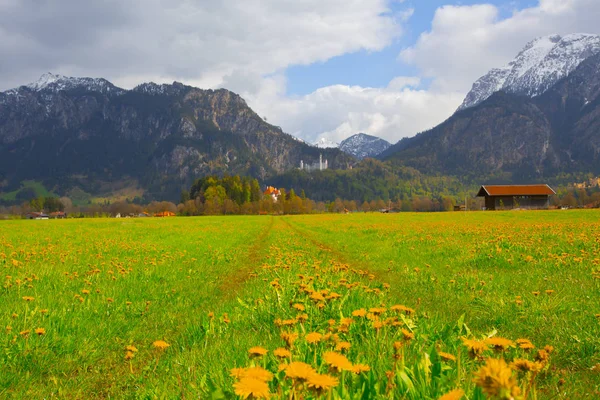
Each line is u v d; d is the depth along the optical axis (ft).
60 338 22.48
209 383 13.04
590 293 30.99
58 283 37.70
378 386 11.48
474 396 10.30
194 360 18.49
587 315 24.84
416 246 70.18
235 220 286.46
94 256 60.95
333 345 15.24
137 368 20.22
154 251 68.90
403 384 11.55
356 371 10.73
